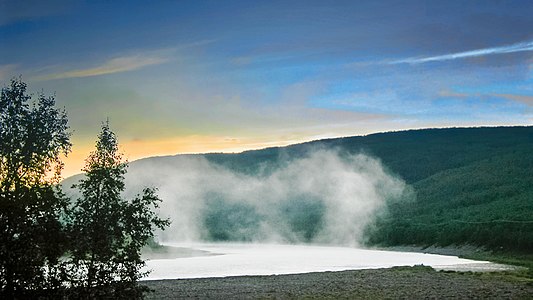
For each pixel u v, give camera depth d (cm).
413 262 8669
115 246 2512
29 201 2366
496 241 10469
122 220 2531
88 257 2472
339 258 10144
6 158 2439
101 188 2567
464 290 4153
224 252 13438
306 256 11156
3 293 2317
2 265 2330
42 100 2530
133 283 2517
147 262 9369
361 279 5284
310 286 4731
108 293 2455
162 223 2597
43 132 2497
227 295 4138
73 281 2425
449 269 6938
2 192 2372
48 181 2500
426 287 4438
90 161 2586
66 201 2473
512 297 3706
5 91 2475
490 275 5575
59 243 2392
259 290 4462
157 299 3916
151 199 2598
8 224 2350
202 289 4544
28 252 2339
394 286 4581
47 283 2380
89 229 2464
